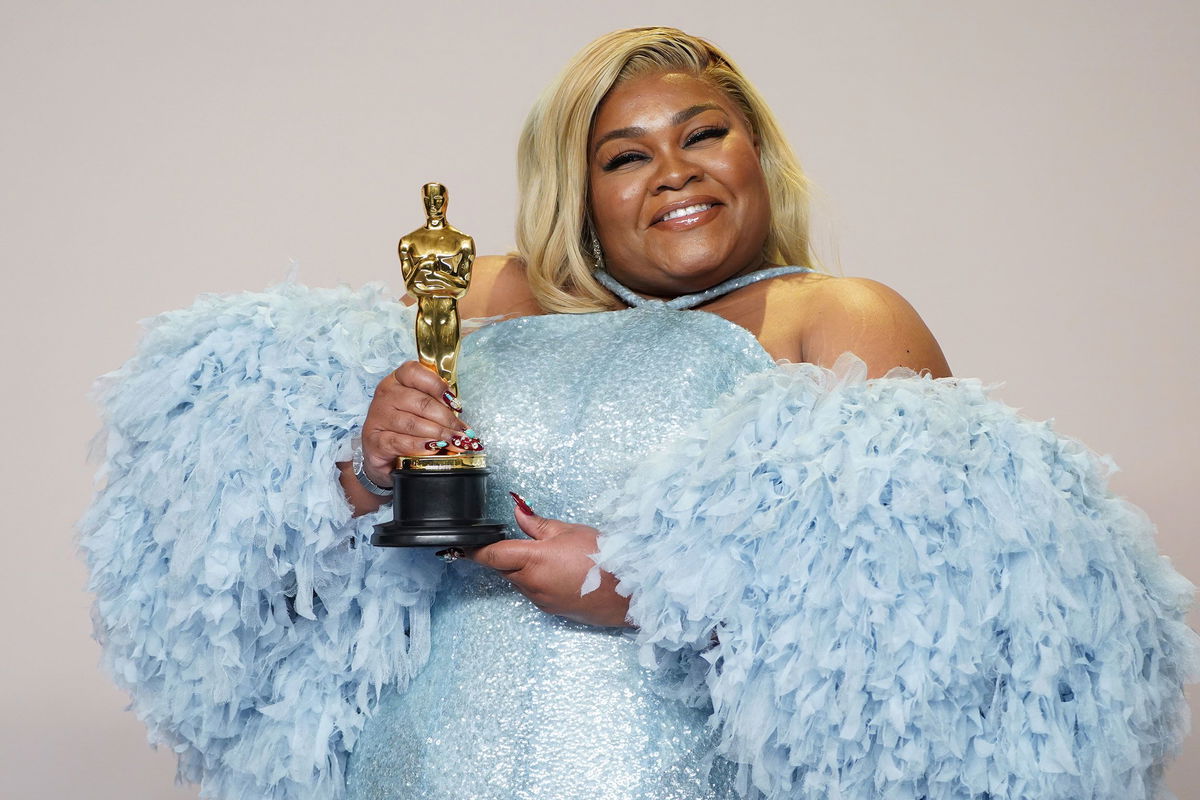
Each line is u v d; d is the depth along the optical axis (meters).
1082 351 9.43
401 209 9.39
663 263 4.80
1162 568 4.06
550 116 5.04
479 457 4.18
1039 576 3.72
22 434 9.69
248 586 4.30
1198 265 9.41
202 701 4.45
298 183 9.44
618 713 4.22
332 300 4.68
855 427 3.83
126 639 4.47
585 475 4.37
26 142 9.61
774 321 4.64
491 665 4.36
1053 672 3.70
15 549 9.66
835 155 9.29
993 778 3.78
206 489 4.25
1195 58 9.35
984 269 9.38
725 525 3.79
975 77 9.35
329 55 9.45
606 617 4.18
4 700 9.51
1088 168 9.40
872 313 4.48
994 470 3.79
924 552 3.71
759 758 3.82
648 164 4.83
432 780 4.32
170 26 9.52
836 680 3.73
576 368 4.56
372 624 4.46
